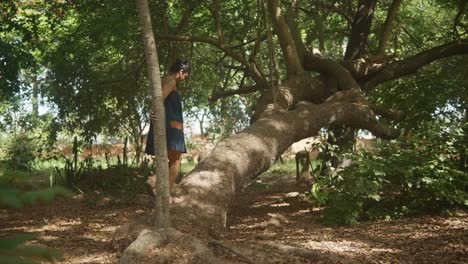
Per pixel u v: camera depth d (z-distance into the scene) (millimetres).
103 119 13961
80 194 11273
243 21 13203
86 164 14086
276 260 5379
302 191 12047
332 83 10641
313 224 7957
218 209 6574
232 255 5484
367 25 13125
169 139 6453
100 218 8867
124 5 11547
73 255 5848
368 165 7941
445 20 16109
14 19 12391
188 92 15602
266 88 11055
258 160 7672
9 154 13773
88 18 12984
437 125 9023
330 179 8281
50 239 6938
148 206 10172
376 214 8117
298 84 10070
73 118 13633
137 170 13805
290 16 11609
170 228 5395
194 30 13953
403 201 8578
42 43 13453
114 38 12906
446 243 6395
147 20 5566
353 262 5465
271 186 13930
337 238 6836
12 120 16844
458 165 9078
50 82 13297
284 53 10539
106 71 13758
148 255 4988
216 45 11562
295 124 8570
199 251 5055
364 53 13219
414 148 8797
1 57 11461
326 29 16031
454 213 8211
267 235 7039
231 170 7176
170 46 13062
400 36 15836
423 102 11820
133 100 13906
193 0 12031
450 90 12734
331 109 9273
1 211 9359
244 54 13516
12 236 914
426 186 8188
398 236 6906
